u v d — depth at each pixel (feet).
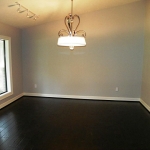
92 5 12.18
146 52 12.94
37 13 11.09
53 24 14.57
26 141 7.52
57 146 7.13
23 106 12.78
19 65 14.98
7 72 13.20
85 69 14.82
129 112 11.73
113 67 14.40
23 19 11.84
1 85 12.88
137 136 8.14
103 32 14.06
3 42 12.86
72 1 9.71
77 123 9.64
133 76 14.29
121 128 9.04
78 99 15.08
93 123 9.68
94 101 14.52
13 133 8.28
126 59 14.14
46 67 15.35
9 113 11.18
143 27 13.51
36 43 15.12
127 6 13.46
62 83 15.35
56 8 10.99
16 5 8.80
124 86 14.55
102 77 14.70
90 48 14.43
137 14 13.44
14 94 14.16
